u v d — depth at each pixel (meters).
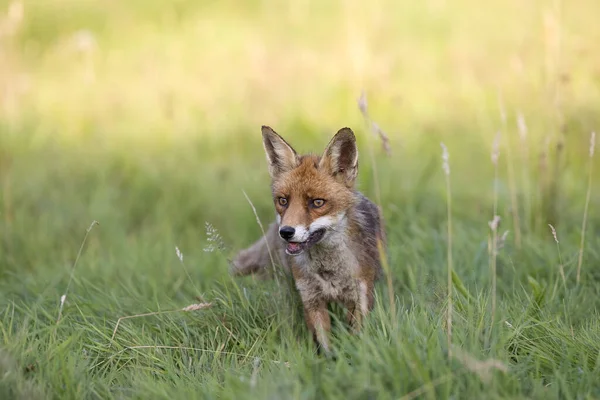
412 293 8.51
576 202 12.20
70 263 11.27
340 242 8.13
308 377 6.47
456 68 18.56
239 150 15.65
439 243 10.37
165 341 8.03
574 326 8.00
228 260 9.30
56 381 6.83
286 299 8.56
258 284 9.21
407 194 12.20
